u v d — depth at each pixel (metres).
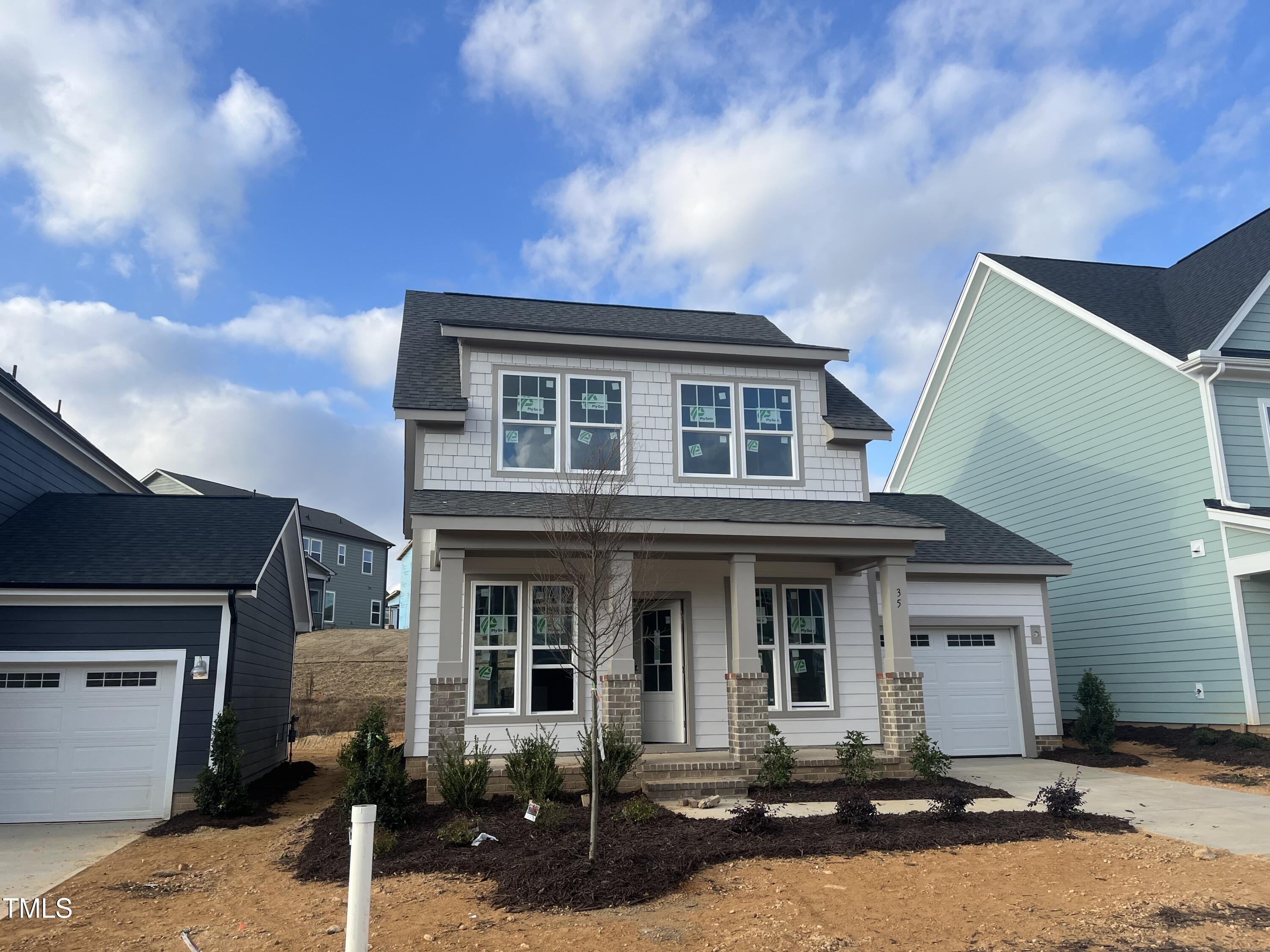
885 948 5.74
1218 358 15.68
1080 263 21.27
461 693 10.85
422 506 11.41
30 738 11.66
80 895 7.82
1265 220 18.39
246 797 11.82
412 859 7.98
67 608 11.87
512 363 13.47
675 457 13.72
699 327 16.52
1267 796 11.09
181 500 15.14
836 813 9.19
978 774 13.11
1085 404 18.67
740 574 12.18
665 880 7.07
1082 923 6.15
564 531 10.95
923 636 15.48
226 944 6.21
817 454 14.29
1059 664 19.30
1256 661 15.10
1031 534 20.16
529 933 6.11
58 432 14.91
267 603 15.09
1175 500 16.45
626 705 11.21
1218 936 5.84
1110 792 11.38
